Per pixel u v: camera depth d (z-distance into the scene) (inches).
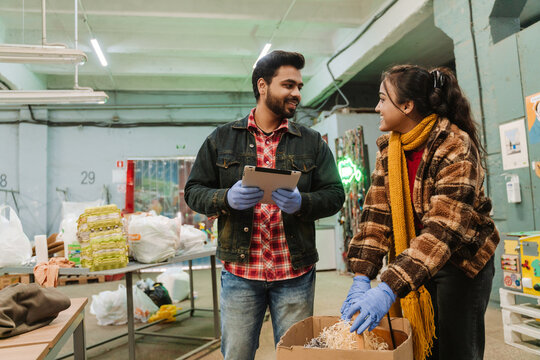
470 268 45.2
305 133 59.0
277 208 54.9
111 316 139.6
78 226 98.3
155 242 100.5
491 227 47.5
